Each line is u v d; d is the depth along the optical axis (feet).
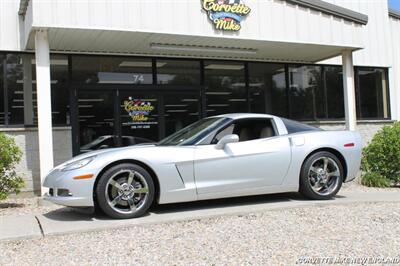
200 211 21.20
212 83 39.63
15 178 25.77
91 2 27.45
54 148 33.27
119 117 35.70
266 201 23.81
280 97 42.52
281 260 14.88
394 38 48.70
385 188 30.83
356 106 46.65
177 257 15.24
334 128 44.55
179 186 20.75
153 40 31.50
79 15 27.14
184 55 37.42
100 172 19.67
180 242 16.85
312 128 24.53
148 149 20.62
